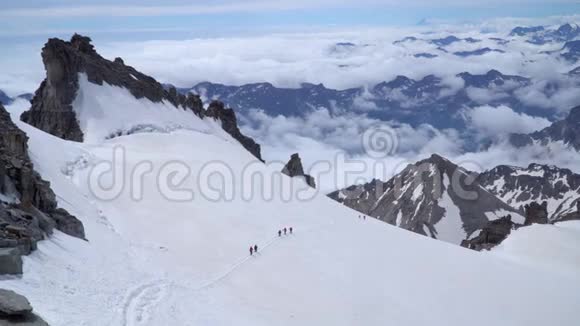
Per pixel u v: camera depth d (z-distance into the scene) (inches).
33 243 2033.7
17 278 1777.8
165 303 2057.1
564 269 4195.4
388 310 2662.4
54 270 1971.0
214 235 3270.2
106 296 1934.1
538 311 3041.3
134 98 6363.2
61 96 5846.5
